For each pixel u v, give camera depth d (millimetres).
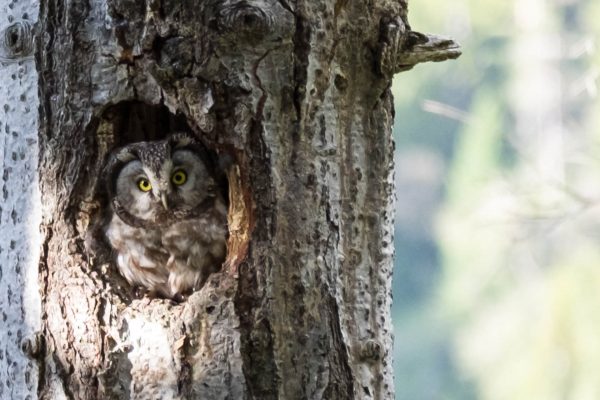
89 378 9094
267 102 9164
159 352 9031
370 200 9648
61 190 9336
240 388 8922
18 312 9359
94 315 9156
